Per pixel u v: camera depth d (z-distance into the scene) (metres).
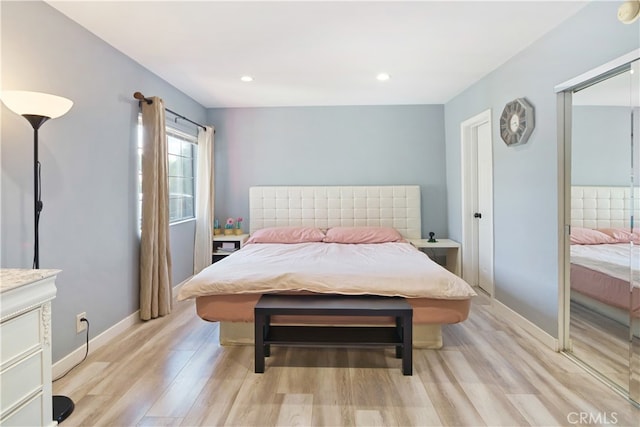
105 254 2.67
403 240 4.18
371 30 2.51
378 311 2.16
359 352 2.50
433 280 2.39
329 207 4.64
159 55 2.93
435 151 4.67
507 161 3.11
